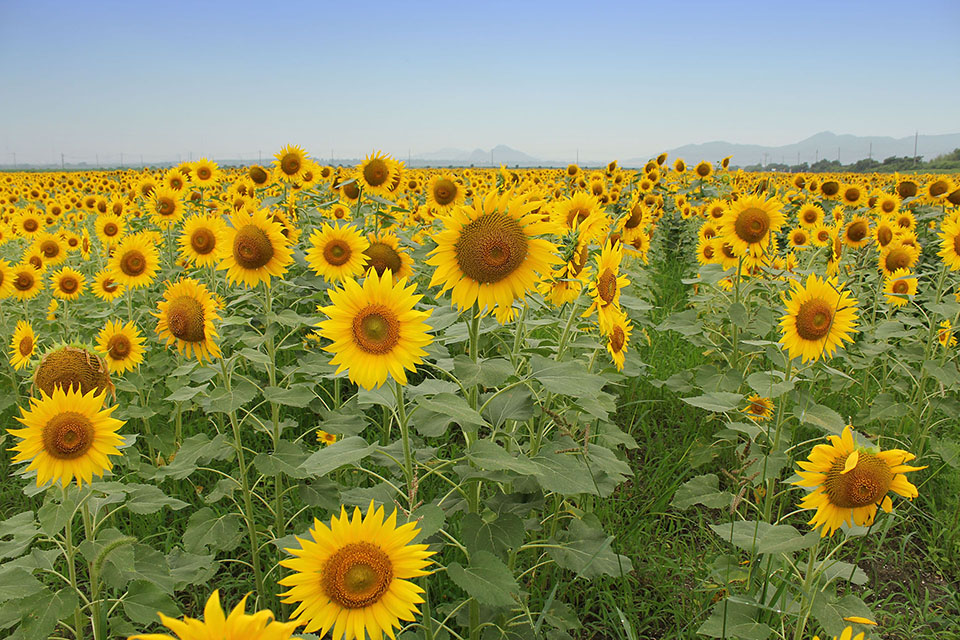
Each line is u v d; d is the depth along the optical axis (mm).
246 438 5508
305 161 9227
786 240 11297
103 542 2965
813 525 2703
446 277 2857
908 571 4453
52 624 2756
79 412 2633
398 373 2447
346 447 2604
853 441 2590
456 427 5520
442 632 3029
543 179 21125
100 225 8703
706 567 3996
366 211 8617
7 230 9906
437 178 9156
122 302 7172
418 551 1941
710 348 5789
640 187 12820
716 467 5523
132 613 2938
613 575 3031
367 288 2410
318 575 1943
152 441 5000
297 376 4891
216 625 1260
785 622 3352
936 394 5414
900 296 5520
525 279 2855
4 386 6000
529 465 2527
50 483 2938
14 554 2779
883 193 12125
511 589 2412
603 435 3979
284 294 5809
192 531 3678
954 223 5930
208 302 3785
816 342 3645
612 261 3512
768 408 5074
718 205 9117
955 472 5055
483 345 5566
